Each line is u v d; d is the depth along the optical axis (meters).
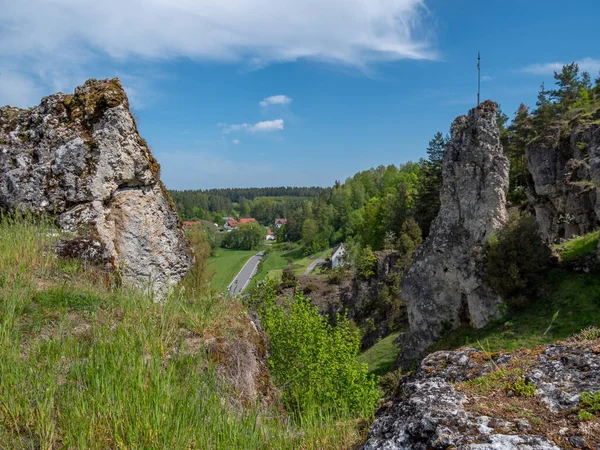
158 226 10.12
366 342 40.44
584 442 2.84
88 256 8.10
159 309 6.77
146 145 10.20
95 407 4.03
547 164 37.00
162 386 4.37
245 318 7.46
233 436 4.25
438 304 28.00
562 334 19.89
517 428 3.07
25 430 3.88
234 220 164.75
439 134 56.47
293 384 8.97
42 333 5.57
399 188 69.44
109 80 9.83
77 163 8.93
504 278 23.41
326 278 48.81
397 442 3.23
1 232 7.96
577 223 33.09
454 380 4.15
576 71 62.62
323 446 4.54
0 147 9.23
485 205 25.78
